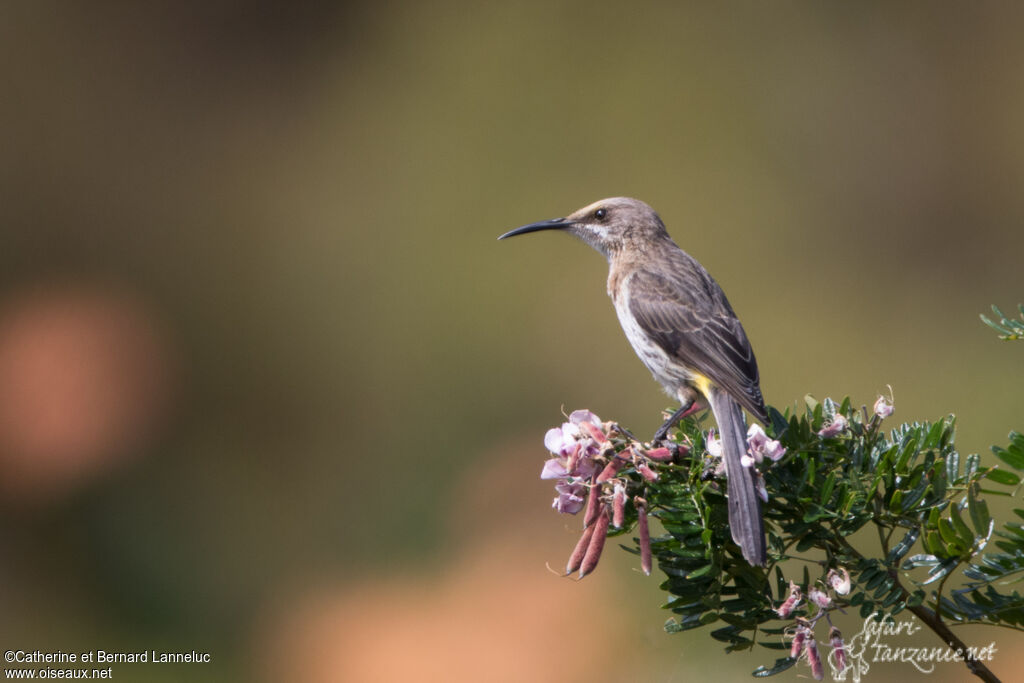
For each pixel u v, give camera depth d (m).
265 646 11.27
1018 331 4.44
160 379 15.01
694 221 16.22
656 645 9.90
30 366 14.42
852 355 14.27
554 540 11.48
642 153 16.81
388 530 12.68
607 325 14.71
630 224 7.97
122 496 13.51
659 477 4.46
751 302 15.39
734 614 4.26
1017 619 4.04
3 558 12.46
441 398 14.65
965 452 12.29
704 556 4.27
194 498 13.59
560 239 15.89
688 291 7.26
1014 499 8.83
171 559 12.54
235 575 12.27
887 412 4.52
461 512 12.57
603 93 17.39
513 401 14.51
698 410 7.16
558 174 16.86
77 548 12.80
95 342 15.12
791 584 4.03
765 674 4.08
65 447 13.70
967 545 4.04
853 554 4.24
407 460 13.80
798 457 4.53
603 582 10.67
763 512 4.33
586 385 14.39
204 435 14.74
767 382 14.26
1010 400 12.76
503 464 12.98
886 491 4.25
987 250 16.45
